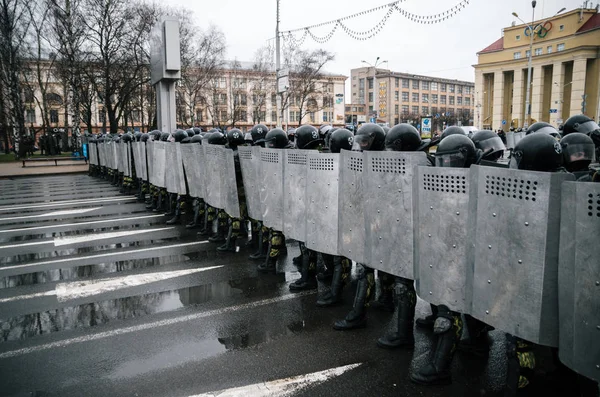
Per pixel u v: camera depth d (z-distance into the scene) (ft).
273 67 196.95
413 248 11.87
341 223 14.74
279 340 13.64
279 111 89.71
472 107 360.48
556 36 194.08
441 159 11.30
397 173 11.99
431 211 10.82
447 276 10.66
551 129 20.75
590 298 7.57
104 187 54.08
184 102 144.87
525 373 9.83
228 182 22.72
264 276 19.84
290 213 17.65
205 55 140.15
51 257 23.65
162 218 33.83
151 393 10.83
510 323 9.20
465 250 10.26
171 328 14.64
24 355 12.96
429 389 10.86
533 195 8.52
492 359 12.55
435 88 331.57
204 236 27.55
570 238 7.95
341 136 15.81
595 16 185.68
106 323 15.14
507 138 43.09
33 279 19.99
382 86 213.05
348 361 12.29
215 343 13.51
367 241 13.33
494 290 9.48
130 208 38.65
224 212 25.38
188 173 29.37
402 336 12.99
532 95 207.21
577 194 7.67
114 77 112.06
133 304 16.81
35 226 31.96
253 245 24.77
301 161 16.66
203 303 16.79
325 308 16.14
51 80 165.27
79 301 17.21
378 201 12.64
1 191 52.13
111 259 22.98
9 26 99.91
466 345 12.90
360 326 14.39
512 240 8.99
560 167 10.13
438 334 11.00
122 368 12.10
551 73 206.69
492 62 224.33
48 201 43.65
